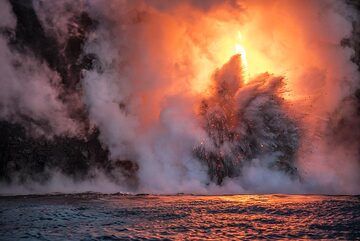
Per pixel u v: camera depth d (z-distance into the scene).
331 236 20.70
